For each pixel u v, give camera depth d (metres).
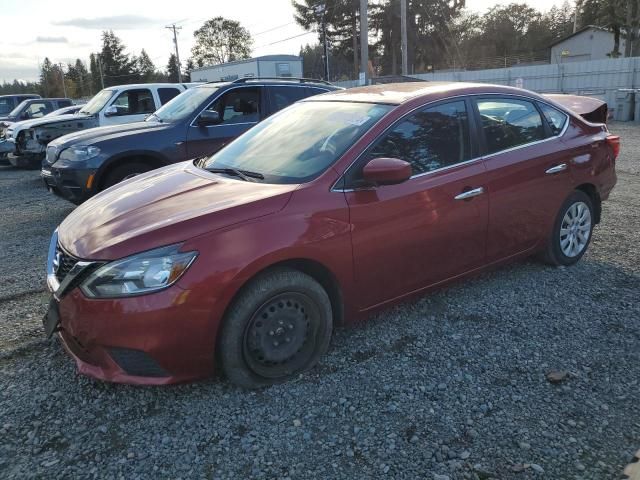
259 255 2.96
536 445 2.67
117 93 11.62
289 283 3.11
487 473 2.50
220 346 3.02
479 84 4.29
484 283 4.59
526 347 3.57
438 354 3.51
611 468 2.51
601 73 23.91
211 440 2.77
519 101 4.45
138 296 2.77
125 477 2.54
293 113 4.36
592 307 4.11
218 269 2.87
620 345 3.57
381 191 3.46
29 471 2.58
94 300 2.80
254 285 3.02
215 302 2.87
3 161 13.82
